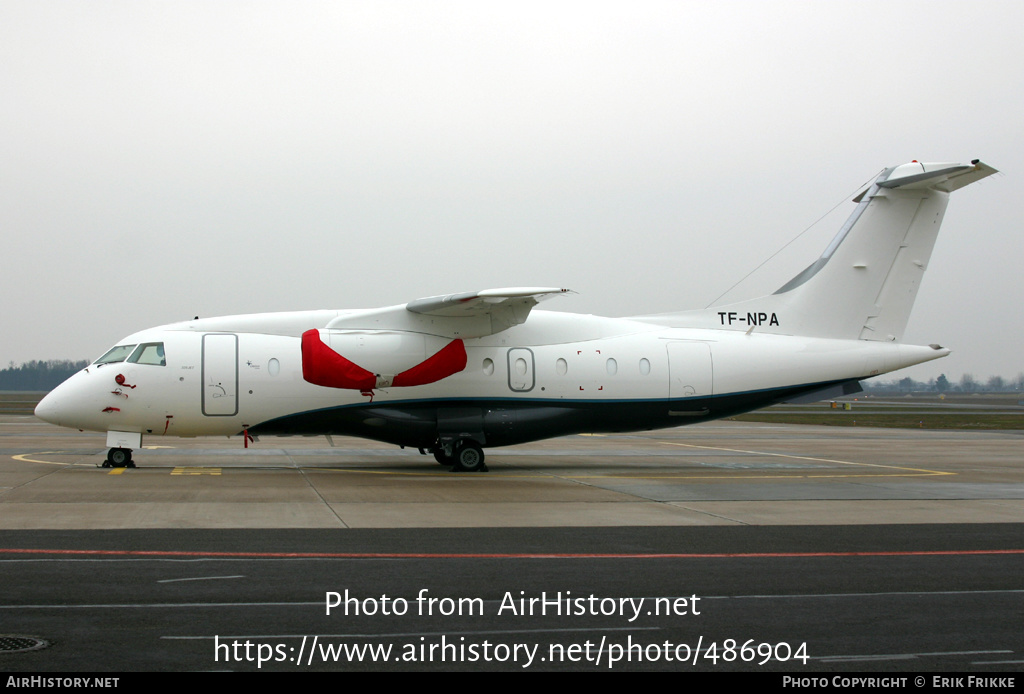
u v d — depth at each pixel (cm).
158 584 827
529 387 1977
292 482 1678
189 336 1892
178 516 1226
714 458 2464
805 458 2480
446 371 1889
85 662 608
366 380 1830
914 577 910
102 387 1845
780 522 1267
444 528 1172
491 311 1906
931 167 2133
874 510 1406
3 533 1072
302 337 1834
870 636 703
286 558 957
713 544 1084
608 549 1041
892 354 2141
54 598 769
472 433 1958
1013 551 1057
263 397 1883
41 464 1962
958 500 1545
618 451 2727
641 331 2092
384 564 937
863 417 6144
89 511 1256
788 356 2103
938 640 695
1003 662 644
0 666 596
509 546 1050
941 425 4925
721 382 2072
